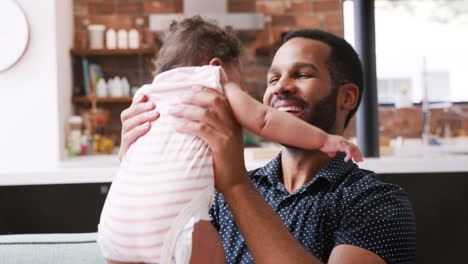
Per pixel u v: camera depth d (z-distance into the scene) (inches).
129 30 222.8
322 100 50.3
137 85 216.8
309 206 47.5
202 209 41.1
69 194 90.9
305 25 231.0
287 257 38.1
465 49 229.0
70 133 148.9
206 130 40.8
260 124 41.9
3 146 129.3
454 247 85.3
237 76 56.0
